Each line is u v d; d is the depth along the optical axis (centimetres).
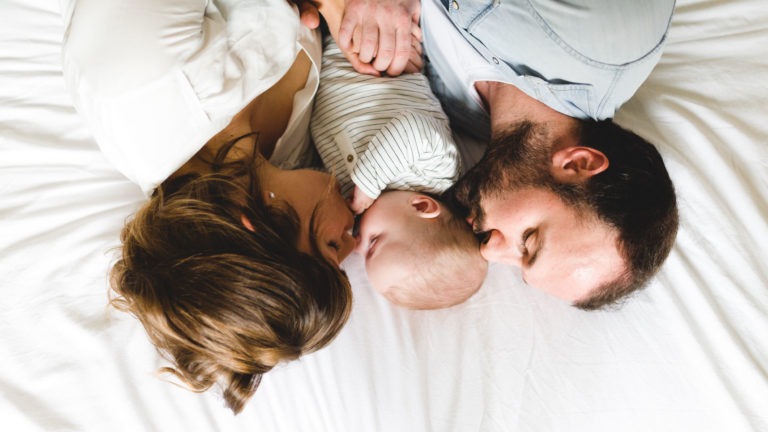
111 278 91
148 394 98
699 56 117
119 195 107
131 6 78
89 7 78
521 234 98
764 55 115
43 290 101
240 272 79
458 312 109
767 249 105
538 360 105
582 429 101
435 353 105
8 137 106
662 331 105
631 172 93
